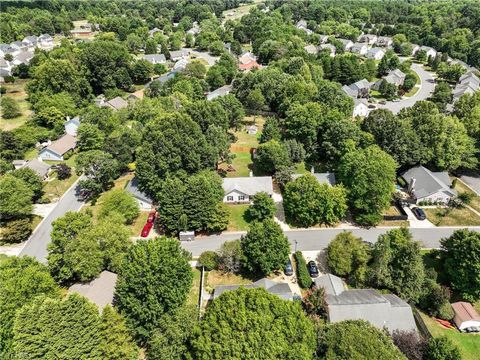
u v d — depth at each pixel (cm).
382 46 19862
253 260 5275
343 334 3719
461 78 13588
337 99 9925
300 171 8231
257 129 10438
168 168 7012
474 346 4472
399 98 12769
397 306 4497
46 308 3369
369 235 6384
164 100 10475
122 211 6444
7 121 10925
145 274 4112
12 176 6806
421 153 7762
